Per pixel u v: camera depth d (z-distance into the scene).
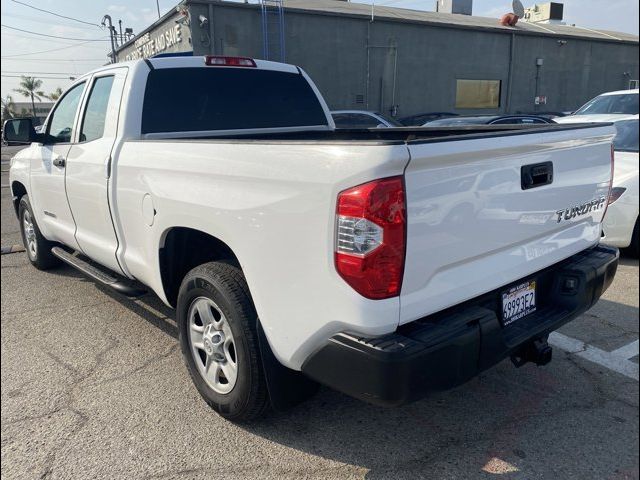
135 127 3.60
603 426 2.86
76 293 5.08
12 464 2.64
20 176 5.44
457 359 2.17
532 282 2.76
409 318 2.12
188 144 2.84
